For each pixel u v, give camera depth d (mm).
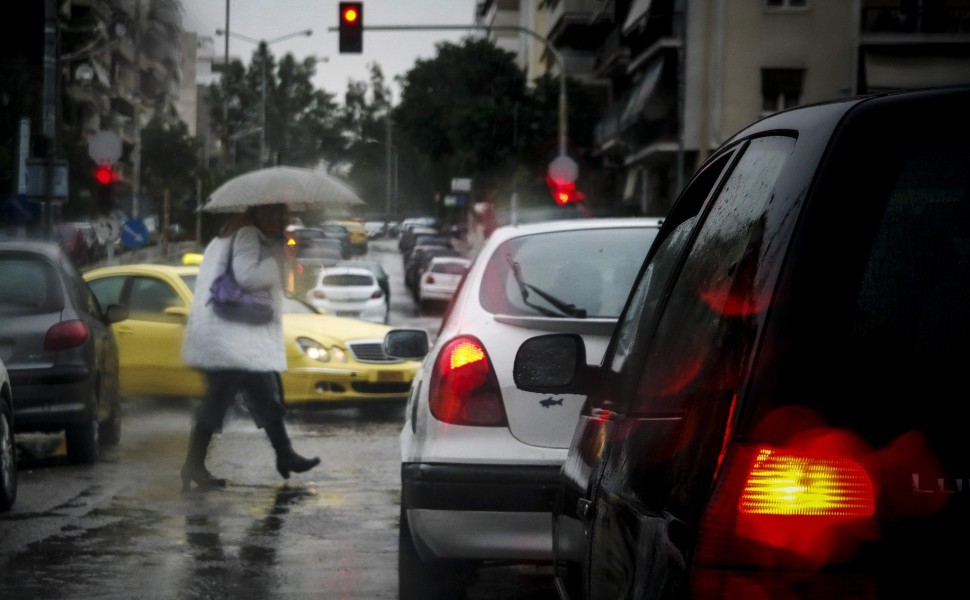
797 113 2916
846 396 2383
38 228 25734
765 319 2471
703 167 3854
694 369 2809
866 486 2330
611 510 3195
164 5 107375
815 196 2504
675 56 48125
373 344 16078
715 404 2562
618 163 61844
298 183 11016
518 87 69688
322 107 153625
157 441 14016
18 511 9781
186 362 10672
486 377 6082
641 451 3020
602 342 6059
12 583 7473
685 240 3574
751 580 2365
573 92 68000
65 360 11844
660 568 2615
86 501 10203
